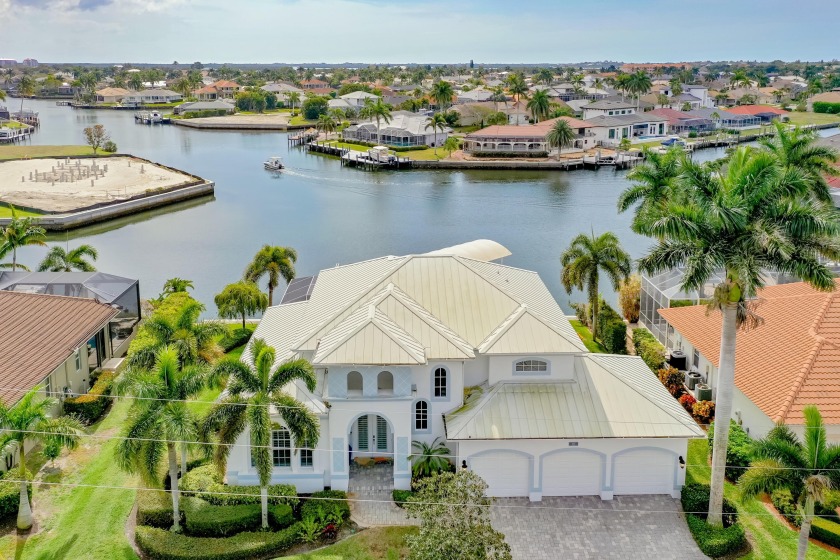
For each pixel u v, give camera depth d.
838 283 53.34
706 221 36.19
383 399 41.44
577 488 42.44
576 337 46.78
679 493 42.12
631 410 42.34
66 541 37.56
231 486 41.16
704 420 49.72
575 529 39.38
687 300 60.69
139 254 105.81
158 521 39.00
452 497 33.53
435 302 47.56
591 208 137.12
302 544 38.03
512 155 192.12
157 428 35.91
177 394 37.66
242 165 190.00
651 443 41.66
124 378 39.59
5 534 38.06
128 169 171.12
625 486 42.41
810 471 32.44
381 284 48.31
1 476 41.75
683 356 56.97
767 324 51.44
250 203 144.12
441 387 43.97
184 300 66.06
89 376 55.47
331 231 119.69
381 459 45.72
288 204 142.88
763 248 35.19
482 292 48.31
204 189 151.50
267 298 67.75
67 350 50.44
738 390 48.38
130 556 36.62
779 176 35.81
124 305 65.38
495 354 43.28
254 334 51.81
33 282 65.06
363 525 39.56
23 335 51.22
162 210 138.50
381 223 125.25
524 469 42.09
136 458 35.94
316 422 37.94
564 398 42.97
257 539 37.34
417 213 133.50
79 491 41.88
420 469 42.31
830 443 41.81
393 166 185.88
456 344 43.53
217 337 48.00
